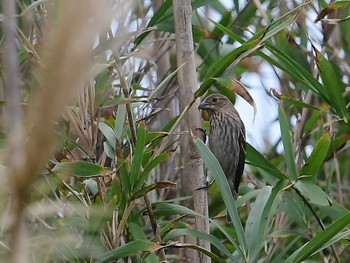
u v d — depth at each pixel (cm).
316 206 1051
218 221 1150
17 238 285
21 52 772
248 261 808
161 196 1090
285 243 1123
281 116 961
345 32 1142
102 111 919
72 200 805
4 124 727
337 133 1051
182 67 859
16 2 833
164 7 967
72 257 698
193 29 1060
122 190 789
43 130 270
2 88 773
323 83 996
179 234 806
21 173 272
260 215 855
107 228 780
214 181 903
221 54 1178
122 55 924
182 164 1066
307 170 909
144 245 739
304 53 1129
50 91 263
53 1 677
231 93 1242
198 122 864
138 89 962
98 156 938
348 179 1319
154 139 817
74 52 262
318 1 1182
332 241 802
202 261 855
